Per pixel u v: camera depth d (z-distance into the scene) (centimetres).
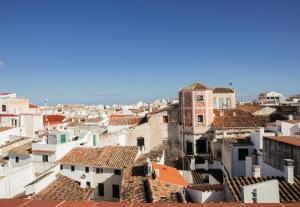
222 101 7812
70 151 4625
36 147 4459
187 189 2644
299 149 2275
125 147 4594
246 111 6538
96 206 655
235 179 2247
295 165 2331
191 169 4469
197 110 5188
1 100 9638
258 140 3594
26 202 675
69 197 3478
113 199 4181
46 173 3928
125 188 3139
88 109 17088
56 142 4556
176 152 5662
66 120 9369
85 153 4525
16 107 9819
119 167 4078
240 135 4800
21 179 4031
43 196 3391
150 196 2734
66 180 3997
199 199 2350
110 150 4541
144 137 5744
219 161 4459
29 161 4484
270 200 1861
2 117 7831
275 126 4266
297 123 3834
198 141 5200
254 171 2391
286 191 2017
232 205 669
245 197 1823
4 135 6469
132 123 6525
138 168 3681
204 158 4881
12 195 3831
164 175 3375
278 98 12556
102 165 4175
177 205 668
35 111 11062
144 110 10994
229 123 5034
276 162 2619
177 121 5697
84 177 3941
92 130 6325
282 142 2517
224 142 4241
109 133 5597
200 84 5375
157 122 5741
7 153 4984
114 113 11381
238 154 3800
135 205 666
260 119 5231
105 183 4200
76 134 5466
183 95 5347
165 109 5844
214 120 5228
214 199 2295
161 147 5728
